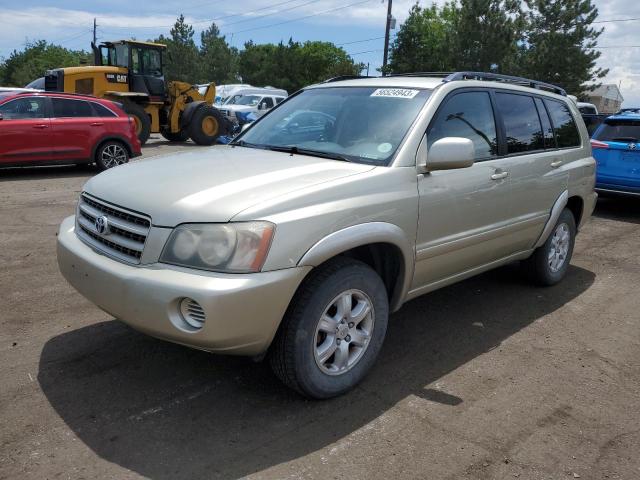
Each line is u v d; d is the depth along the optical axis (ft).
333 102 13.80
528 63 103.19
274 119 14.66
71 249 10.77
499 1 96.78
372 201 10.66
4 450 9.05
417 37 122.62
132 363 11.97
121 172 11.57
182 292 8.87
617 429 10.32
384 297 11.31
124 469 8.71
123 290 9.48
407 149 11.69
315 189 10.03
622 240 25.07
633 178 28.17
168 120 64.64
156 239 9.40
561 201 16.74
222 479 8.59
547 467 9.18
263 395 10.92
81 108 39.58
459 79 13.55
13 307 14.78
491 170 13.70
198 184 10.13
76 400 10.53
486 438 9.87
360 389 11.32
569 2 103.65
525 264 17.70
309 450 9.34
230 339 9.11
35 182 36.14
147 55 60.95
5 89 48.78
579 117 18.69
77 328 13.60
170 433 9.64
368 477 8.75
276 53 223.92
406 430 10.00
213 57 249.96
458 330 14.46
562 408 10.95
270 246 9.19
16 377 11.25
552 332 14.61
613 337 14.47
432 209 11.98
